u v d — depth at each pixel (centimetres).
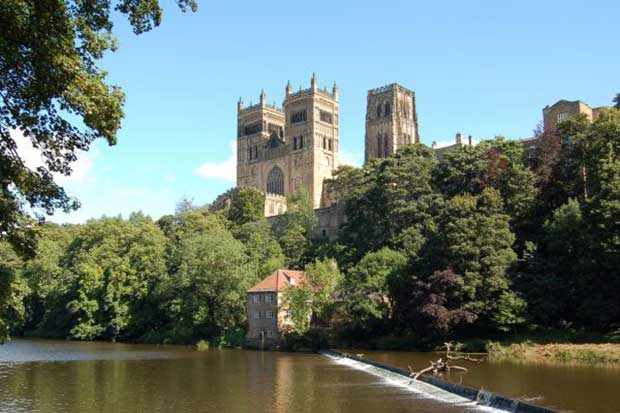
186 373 7506
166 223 17775
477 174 11919
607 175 8888
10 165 3092
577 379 5922
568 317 9300
